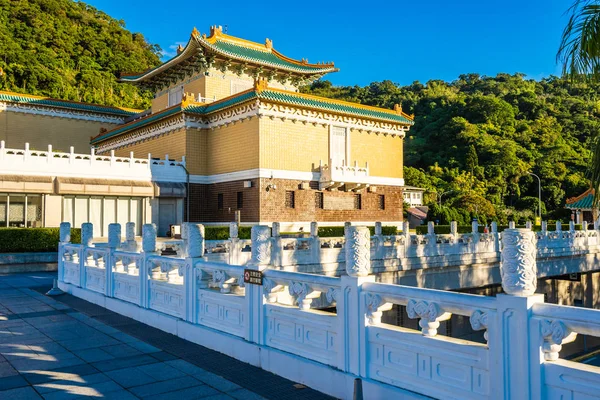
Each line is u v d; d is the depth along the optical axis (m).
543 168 93.38
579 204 48.12
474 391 4.43
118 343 8.29
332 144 34.50
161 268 9.80
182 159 33.97
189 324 8.54
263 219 30.48
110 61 96.56
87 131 47.41
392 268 20.23
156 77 40.84
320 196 33.59
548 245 25.84
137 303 10.56
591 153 7.91
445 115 118.00
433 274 21.97
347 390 5.53
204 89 36.84
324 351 6.02
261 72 39.31
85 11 108.50
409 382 5.02
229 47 38.12
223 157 33.59
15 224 28.08
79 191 29.42
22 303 12.52
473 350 4.43
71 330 9.33
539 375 3.92
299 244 18.23
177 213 33.56
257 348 6.93
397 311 20.28
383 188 37.38
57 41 88.31
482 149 99.69
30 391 5.88
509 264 4.15
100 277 12.53
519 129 112.00
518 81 156.50
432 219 61.34
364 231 5.72
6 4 87.19
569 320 3.72
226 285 7.95
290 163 32.16
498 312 4.21
